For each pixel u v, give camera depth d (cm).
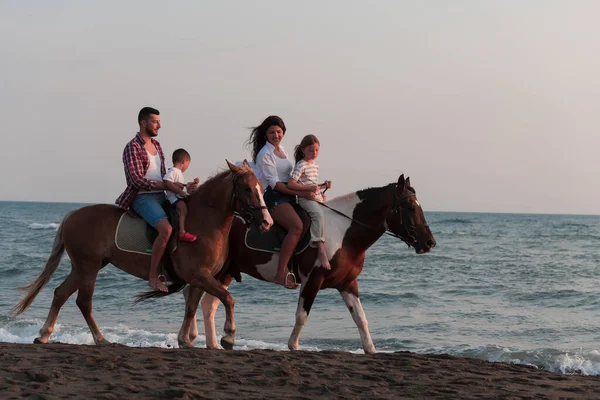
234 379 633
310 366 704
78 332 1271
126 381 611
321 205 811
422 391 621
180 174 772
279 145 821
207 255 747
